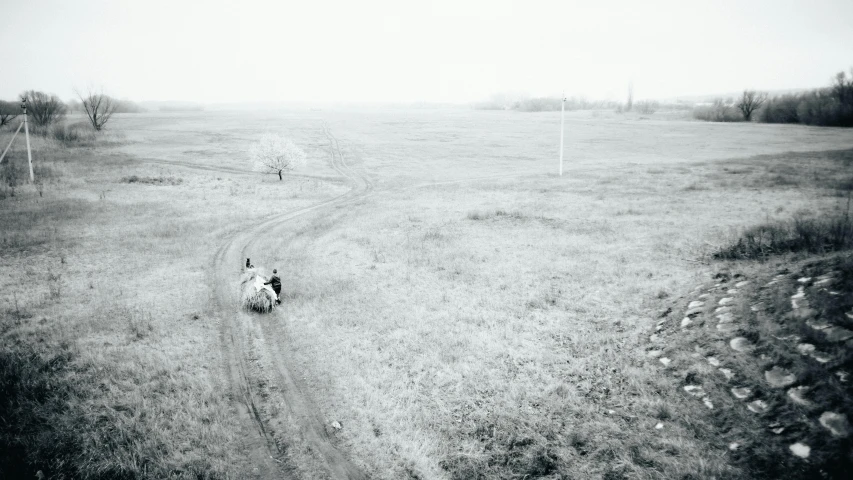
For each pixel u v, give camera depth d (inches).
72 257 825.5
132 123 4416.8
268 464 334.3
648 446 325.7
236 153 2465.6
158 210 1230.9
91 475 318.7
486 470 325.4
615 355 441.4
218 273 749.3
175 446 348.8
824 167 1505.9
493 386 417.7
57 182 1537.9
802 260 534.3
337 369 455.8
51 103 3004.4
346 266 775.1
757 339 385.4
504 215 1093.8
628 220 970.1
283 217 1206.9
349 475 325.4
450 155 2517.2
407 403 401.7
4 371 433.7
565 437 348.5
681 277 600.1
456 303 602.5
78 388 414.6
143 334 527.8
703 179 1437.0
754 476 280.1
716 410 337.1
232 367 461.1
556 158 2369.6
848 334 341.4
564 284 636.7
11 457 330.0
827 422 290.0
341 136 3395.7
